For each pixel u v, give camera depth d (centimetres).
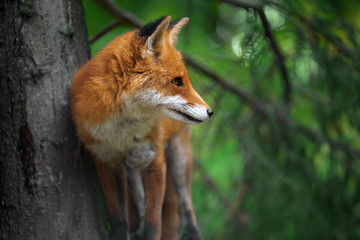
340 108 1093
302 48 1009
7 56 646
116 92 692
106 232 705
